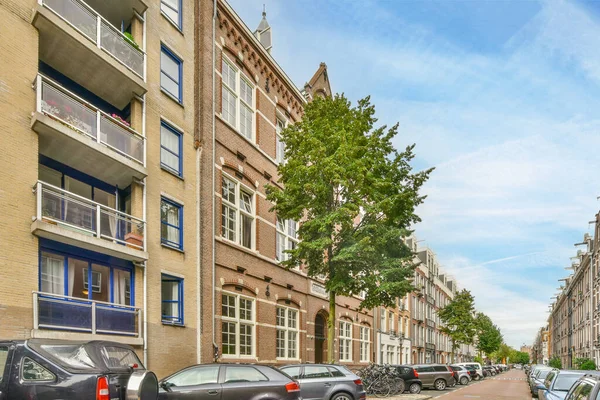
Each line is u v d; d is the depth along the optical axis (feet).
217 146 58.08
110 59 42.27
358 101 60.29
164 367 45.29
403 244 56.90
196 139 54.70
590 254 149.69
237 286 59.31
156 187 47.34
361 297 106.52
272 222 69.87
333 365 44.98
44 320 34.76
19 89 35.47
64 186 41.75
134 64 46.37
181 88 53.83
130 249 41.78
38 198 34.96
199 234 52.80
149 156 46.96
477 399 67.97
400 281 53.26
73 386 21.66
